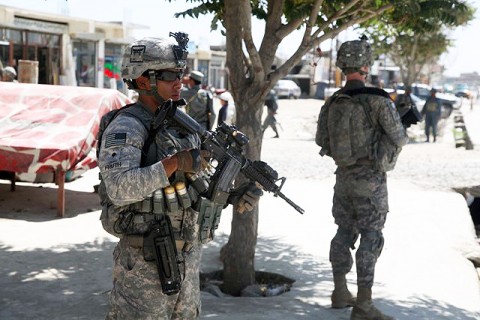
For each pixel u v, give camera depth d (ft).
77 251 21.61
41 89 29.66
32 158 25.84
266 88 17.39
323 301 17.12
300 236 25.26
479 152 58.18
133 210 9.21
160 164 8.63
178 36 9.46
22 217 26.43
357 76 15.44
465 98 190.19
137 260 9.25
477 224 36.58
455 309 17.06
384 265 21.38
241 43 17.53
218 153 9.55
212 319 15.24
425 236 25.80
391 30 26.43
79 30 95.61
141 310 9.24
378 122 15.01
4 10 81.25
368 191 15.11
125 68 9.40
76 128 27.63
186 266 9.62
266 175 9.99
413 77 89.51
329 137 15.78
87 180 35.50
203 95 32.86
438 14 20.17
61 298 16.85
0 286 17.70
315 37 17.62
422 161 50.62
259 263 21.18
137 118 9.12
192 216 9.57
